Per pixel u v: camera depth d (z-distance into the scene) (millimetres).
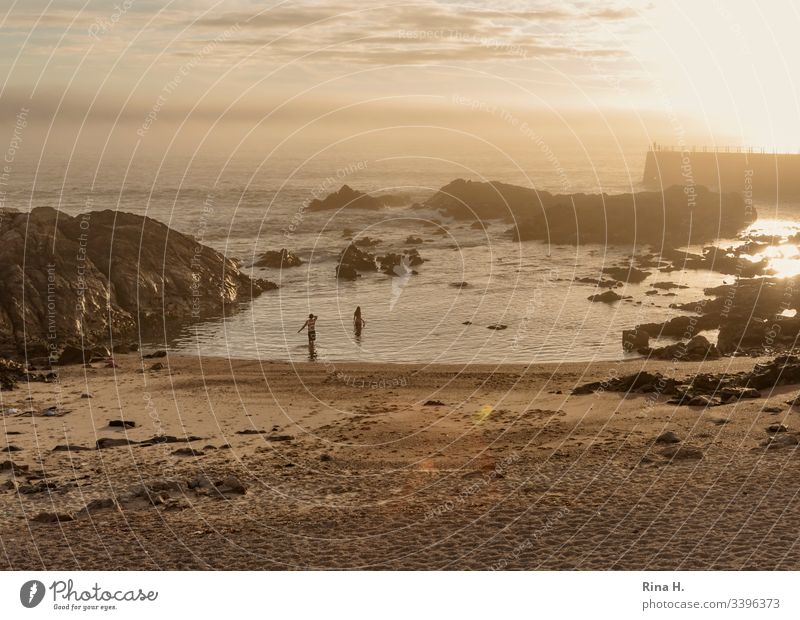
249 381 28219
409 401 24562
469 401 24312
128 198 104250
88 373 30109
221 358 33688
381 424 21281
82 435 20562
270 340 38219
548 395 24656
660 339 37250
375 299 48375
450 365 31547
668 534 11680
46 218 45719
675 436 17578
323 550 11703
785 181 140875
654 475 14852
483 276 56312
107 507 14164
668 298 47344
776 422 18859
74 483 15852
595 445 17656
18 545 12180
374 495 14672
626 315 42562
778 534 11461
